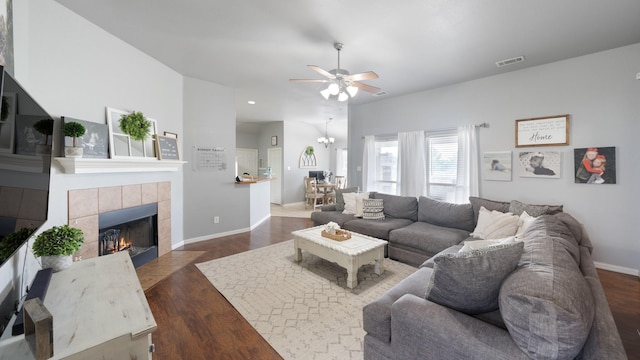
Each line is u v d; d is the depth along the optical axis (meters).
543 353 0.92
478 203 3.45
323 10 2.35
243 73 3.99
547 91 3.46
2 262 1.05
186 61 3.56
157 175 3.59
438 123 4.51
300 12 2.39
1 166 1.04
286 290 2.69
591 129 3.18
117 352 1.11
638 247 2.97
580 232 2.24
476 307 1.30
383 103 5.29
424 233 3.28
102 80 2.78
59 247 1.63
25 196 1.27
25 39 2.05
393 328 1.35
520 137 3.66
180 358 1.75
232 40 2.95
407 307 1.33
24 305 1.05
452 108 4.34
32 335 1.04
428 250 3.14
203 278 2.96
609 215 3.11
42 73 2.22
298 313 2.28
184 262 3.42
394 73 3.84
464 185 4.13
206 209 4.49
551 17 2.42
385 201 4.41
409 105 4.89
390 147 5.23
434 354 1.20
